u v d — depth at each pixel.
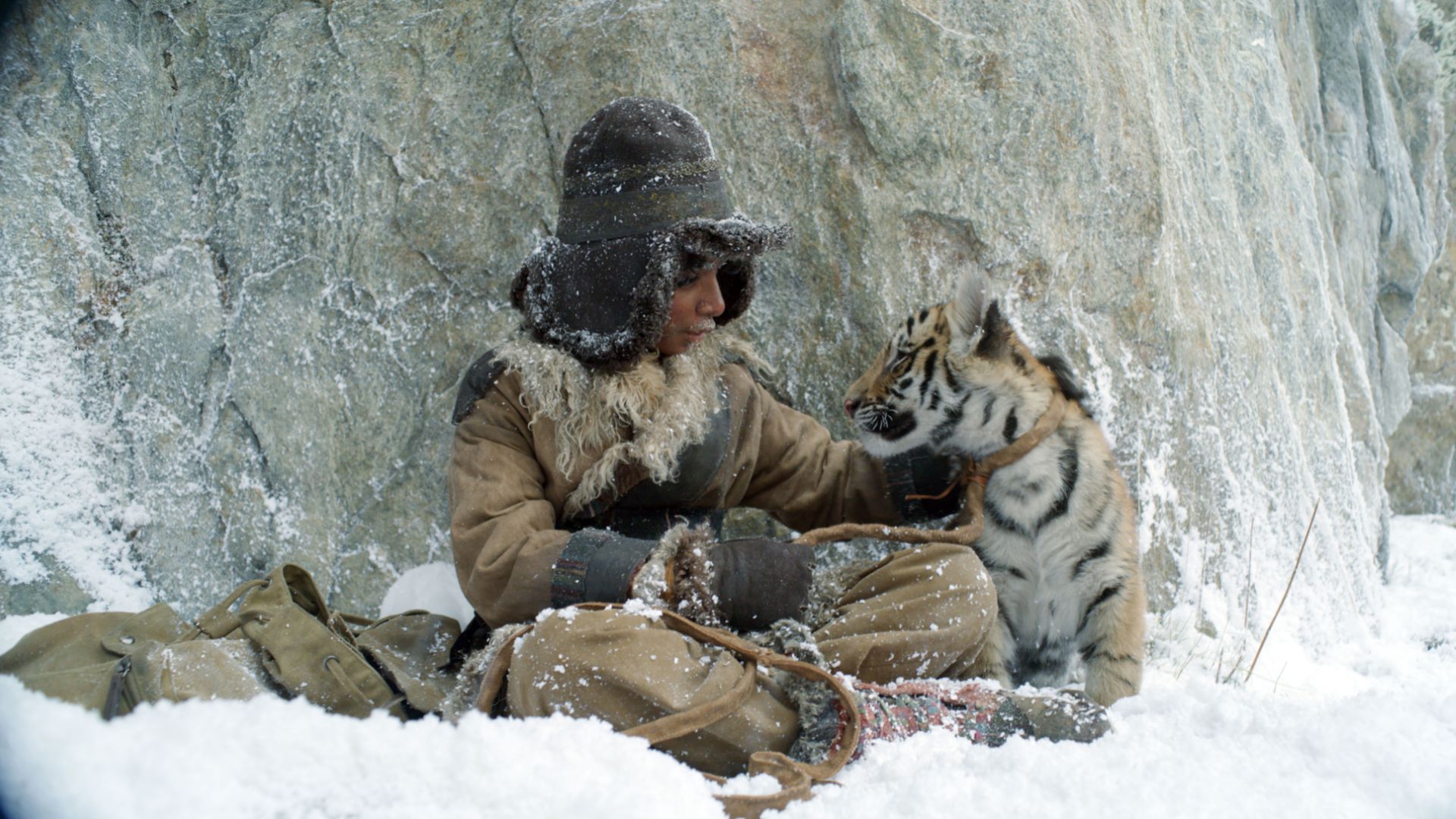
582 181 2.73
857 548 3.45
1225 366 4.11
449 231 3.64
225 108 3.81
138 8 3.88
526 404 2.80
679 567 2.49
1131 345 3.72
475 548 2.67
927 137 3.51
